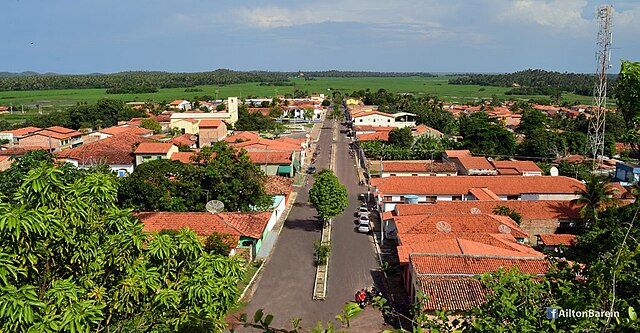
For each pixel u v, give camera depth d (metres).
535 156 69.06
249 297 26.98
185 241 10.17
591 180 37.84
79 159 57.91
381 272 30.94
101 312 8.32
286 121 119.31
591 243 18.30
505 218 35.34
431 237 31.02
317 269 31.14
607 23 54.84
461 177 47.66
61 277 9.05
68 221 8.76
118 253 9.49
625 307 7.52
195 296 9.16
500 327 8.00
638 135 11.60
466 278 22.67
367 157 71.62
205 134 76.88
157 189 35.34
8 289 7.19
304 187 55.44
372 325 23.98
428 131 82.50
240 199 37.34
